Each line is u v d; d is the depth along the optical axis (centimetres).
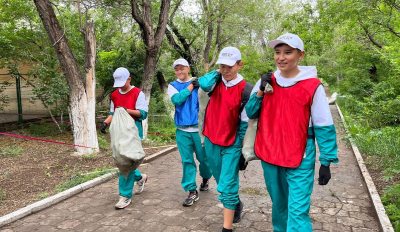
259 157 274
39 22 910
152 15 964
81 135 706
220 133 332
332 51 1738
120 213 411
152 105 1127
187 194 477
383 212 375
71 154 700
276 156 262
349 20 1023
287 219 283
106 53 1060
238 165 333
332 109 1617
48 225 381
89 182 515
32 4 909
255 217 391
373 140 710
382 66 1425
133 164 399
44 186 511
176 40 1247
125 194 426
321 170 248
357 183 514
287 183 271
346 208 413
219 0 1174
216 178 364
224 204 325
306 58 1764
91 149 709
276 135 265
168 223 379
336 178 542
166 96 1123
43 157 686
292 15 1223
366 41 1251
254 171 595
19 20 935
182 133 429
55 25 666
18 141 844
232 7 1192
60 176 562
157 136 912
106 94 1206
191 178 433
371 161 619
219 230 359
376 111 987
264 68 1623
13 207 429
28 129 988
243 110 325
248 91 321
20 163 643
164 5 841
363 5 659
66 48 683
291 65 255
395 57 948
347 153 730
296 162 254
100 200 459
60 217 403
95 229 368
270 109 271
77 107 702
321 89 251
